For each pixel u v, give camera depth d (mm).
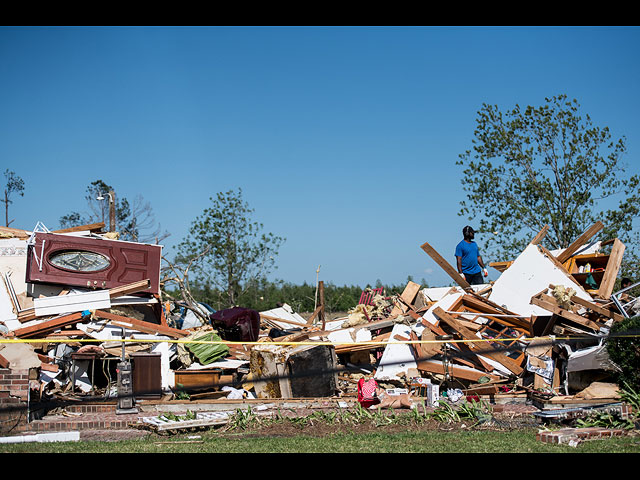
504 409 10367
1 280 15102
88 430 9617
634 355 10172
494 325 13672
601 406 9648
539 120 23812
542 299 12969
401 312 15172
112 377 13484
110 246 16109
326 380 12156
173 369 13594
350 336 14289
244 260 31344
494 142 23938
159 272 16250
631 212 22719
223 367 13188
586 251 15859
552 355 11938
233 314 15383
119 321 14172
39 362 10398
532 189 23469
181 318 19812
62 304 14656
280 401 11375
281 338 14531
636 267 22172
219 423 9586
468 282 15672
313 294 37562
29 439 8656
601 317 12531
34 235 15625
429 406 10898
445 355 11852
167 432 9234
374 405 10805
